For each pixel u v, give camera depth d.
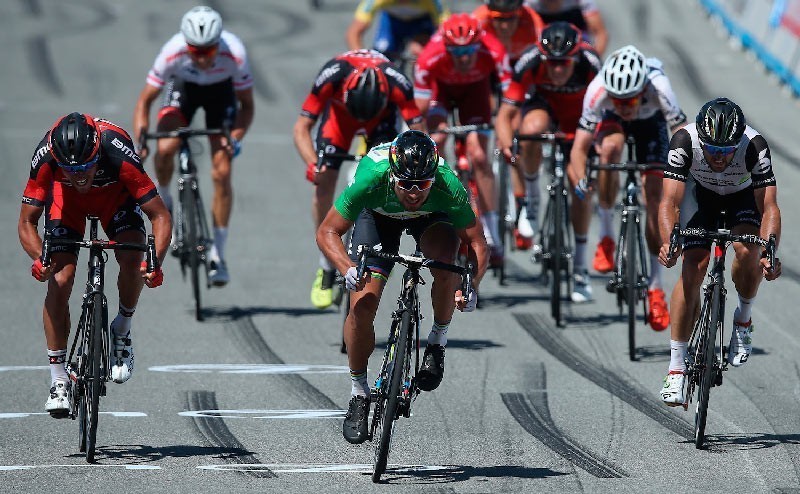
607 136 28.34
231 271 34.12
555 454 20.03
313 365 25.75
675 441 20.73
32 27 70.31
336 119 28.00
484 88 32.69
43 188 19.58
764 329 28.70
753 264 21.20
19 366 25.42
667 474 18.95
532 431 21.34
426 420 21.95
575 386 24.22
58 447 20.27
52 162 19.34
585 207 30.75
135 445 20.45
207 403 23.02
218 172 30.19
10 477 18.58
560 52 29.19
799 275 33.97
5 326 28.45
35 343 27.22
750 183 21.36
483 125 30.98
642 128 28.06
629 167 26.77
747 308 21.83
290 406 22.88
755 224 21.30
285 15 75.00
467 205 19.17
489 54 32.12
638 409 22.70
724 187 21.33
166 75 30.58
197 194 29.97
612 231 30.66
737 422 21.91
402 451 20.20
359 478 18.72
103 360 19.69
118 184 20.27
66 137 18.33
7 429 21.28
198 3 77.75
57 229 20.12
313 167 26.88
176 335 28.00
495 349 27.05
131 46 66.31
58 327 19.58
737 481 18.58
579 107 31.36
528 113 31.66
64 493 17.83
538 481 18.61
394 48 42.78
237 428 21.48
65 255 19.86
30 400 23.11
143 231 20.67
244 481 18.53
